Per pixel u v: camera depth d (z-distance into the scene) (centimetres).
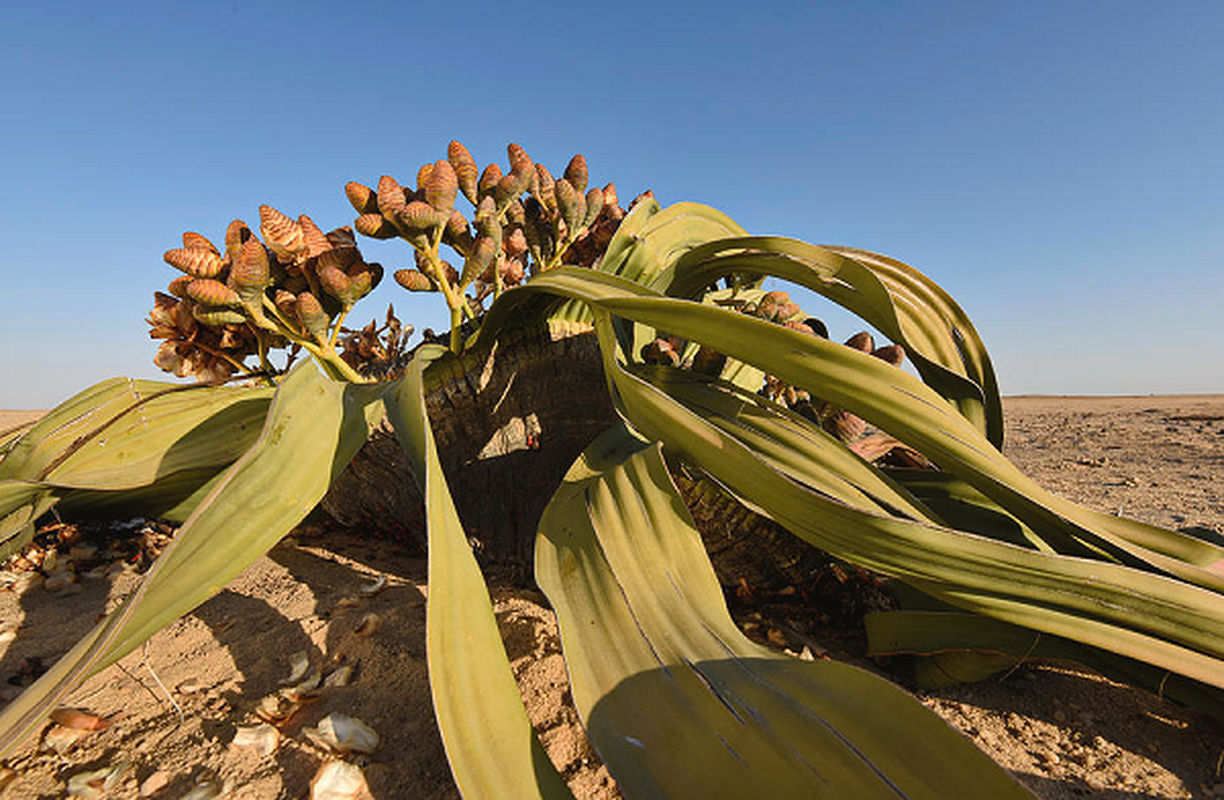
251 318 74
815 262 65
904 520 43
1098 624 42
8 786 42
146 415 77
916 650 54
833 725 33
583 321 81
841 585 69
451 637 39
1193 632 41
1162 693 49
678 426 53
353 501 88
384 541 91
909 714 31
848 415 79
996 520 64
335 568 80
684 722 36
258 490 49
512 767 36
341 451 56
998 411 72
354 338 95
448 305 72
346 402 61
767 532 67
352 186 70
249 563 48
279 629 62
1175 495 138
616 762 34
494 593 71
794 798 31
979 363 71
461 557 45
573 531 51
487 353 77
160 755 45
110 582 78
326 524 96
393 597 69
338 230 77
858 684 34
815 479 53
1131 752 48
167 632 63
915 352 63
